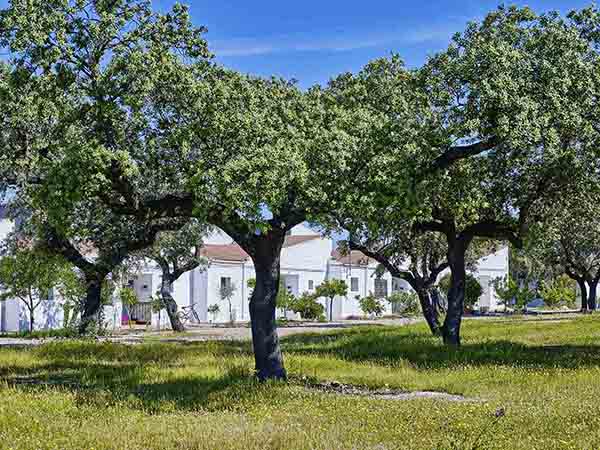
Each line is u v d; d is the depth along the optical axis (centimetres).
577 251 5375
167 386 1548
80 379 1731
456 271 2459
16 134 1702
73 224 2030
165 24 1560
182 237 3847
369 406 1229
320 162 1530
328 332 3544
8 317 3934
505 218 2352
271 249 1672
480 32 1802
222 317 5125
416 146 1636
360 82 2134
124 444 938
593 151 1869
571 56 1709
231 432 992
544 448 894
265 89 1691
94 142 1447
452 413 1127
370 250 2950
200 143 1534
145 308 4706
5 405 1239
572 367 1803
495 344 2431
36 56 1464
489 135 1700
